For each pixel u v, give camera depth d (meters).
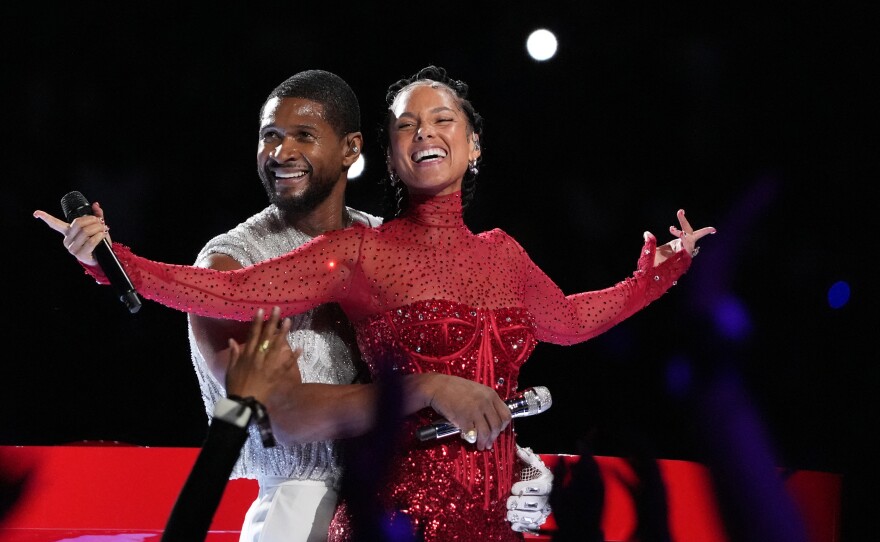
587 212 18.27
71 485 9.80
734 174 18.05
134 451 9.92
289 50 17.70
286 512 8.42
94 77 17.52
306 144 8.74
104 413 18.06
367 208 17.66
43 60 17.38
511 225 18.31
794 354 17.70
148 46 17.55
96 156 17.70
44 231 17.80
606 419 18.16
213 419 6.32
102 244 7.17
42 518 9.70
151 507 9.84
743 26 17.66
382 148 9.12
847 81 17.48
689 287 18.17
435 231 8.25
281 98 8.88
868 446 17.00
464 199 9.00
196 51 17.62
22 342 17.86
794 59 17.62
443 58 17.83
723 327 18.03
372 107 17.66
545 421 18.31
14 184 17.58
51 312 17.95
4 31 17.20
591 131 18.23
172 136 17.83
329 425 7.96
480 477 7.88
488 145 18.20
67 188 17.70
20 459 9.77
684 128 18.11
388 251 8.11
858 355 17.48
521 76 18.02
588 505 10.09
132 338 18.17
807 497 10.33
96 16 17.36
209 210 17.97
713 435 17.58
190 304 7.66
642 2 17.77
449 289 8.02
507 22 17.81
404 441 7.91
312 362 8.61
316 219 9.02
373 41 17.72
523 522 8.01
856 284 17.66
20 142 17.50
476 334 7.99
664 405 18.03
